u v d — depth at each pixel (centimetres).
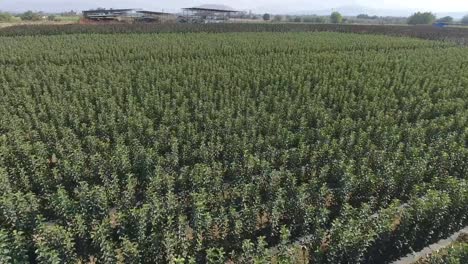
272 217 1232
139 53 3753
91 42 4509
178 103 2455
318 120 2105
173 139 1791
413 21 13462
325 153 1680
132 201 1356
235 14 14538
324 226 1296
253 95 2678
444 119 2108
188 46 4281
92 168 1530
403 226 1198
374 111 2300
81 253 1140
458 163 1638
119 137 1823
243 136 1900
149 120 2023
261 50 4200
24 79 2783
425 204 1198
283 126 2106
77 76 2928
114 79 2841
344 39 5394
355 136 1919
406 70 3222
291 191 1392
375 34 6875
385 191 1450
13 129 1925
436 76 3023
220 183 1417
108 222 1150
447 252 1091
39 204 1317
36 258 1047
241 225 1191
